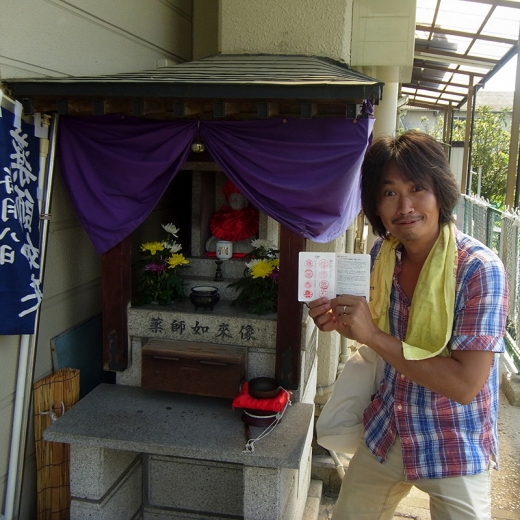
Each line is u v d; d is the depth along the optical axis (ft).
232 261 9.89
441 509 5.54
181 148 7.73
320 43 10.95
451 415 5.52
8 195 6.88
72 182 8.14
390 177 5.31
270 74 7.82
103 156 7.97
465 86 37.40
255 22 11.10
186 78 7.30
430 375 5.09
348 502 6.47
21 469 7.82
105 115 7.86
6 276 6.90
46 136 7.79
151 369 8.35
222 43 11.29
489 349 4.94
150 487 9.39
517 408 15.08
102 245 8.34
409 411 5.66
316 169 7.60
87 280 9.67
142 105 7.10
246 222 9.96
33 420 8.30
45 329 8.51
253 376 8.61
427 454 5.54
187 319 8.61
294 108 7.22
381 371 6.64
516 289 16.42
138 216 8.13
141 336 8.80
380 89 6.50
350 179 7.63
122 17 9.96
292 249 7.91
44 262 7.82
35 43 7.69
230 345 8.52
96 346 9.95
